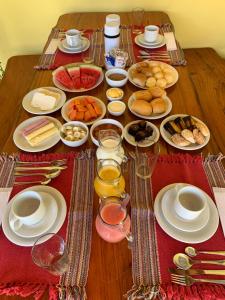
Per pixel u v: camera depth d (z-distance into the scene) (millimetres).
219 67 1563
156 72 1168
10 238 661
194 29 1829
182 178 810
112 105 1025
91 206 742
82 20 1574
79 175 820
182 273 613
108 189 711
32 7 1685
